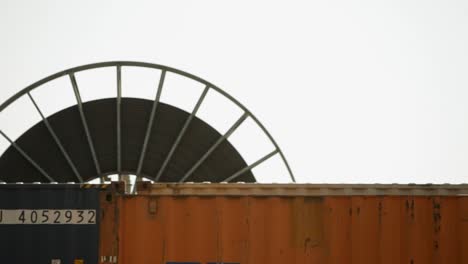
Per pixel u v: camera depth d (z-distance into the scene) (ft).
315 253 42.70
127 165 70.64
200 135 70.74
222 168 70.64
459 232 43.32
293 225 42.83
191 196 42.73
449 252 43.21
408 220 43.27
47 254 42.65
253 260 42.50
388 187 43.37
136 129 70.54
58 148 69.21
